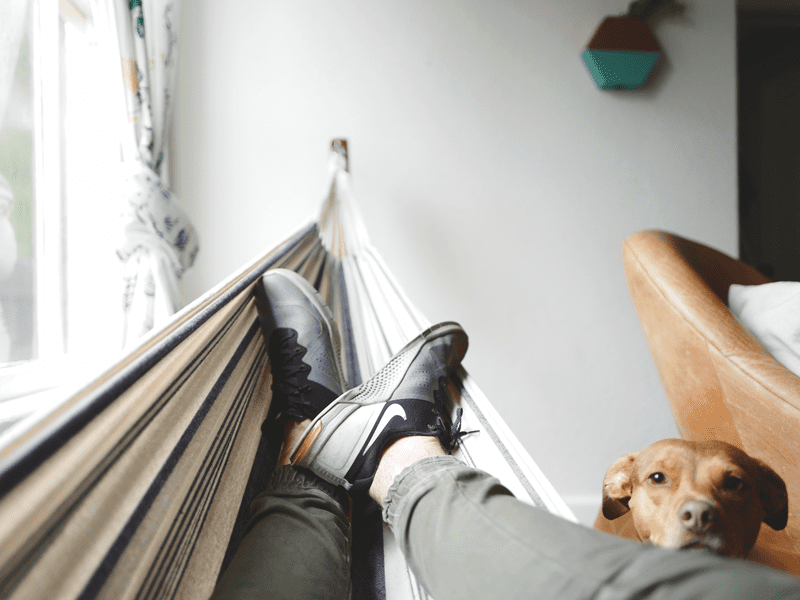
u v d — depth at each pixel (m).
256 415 0.64
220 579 0.37
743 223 3.49
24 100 1.02
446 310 1.65
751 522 0.46
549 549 0.27
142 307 1.03
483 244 1.66
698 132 1.75
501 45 1.66
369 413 0.53
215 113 1.55
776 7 2.01
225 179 1.55
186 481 0.39
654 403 1.70
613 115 1.71
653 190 1.73
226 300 0.55
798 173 3.15
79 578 0.24
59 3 1.13
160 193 1.06
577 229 1.70
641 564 0.23
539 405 1.66
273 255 0.77
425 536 0.36
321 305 0.72
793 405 0.64
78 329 1.16
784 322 0.77
